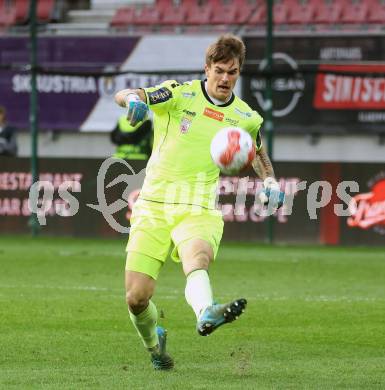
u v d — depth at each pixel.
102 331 33.38
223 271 54.31
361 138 75.44
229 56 24.89
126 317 36.59
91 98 78.81
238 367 27.20
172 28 81.44
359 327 35.06
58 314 37.09
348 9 83.75
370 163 67.50
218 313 21.92
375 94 74.25
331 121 74.88
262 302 41.62
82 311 37.94
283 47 74.69
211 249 24.66
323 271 54.81
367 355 29.64
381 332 33.97
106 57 78.19
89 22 90.00
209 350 30.22
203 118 25.39
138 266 24.89
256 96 74.75
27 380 25.08
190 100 25.42
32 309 38.31
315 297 43.59
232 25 80.81
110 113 78.62
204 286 23.39
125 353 29.38
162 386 24.31
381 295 44.62
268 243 69.31
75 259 59.06
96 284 47.34
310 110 75.06
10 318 36.03
